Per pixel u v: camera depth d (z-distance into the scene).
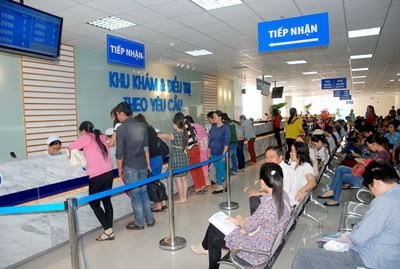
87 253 3.25
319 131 6.75
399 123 6.65
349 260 1.97
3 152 5.46
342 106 32.97
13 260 3.02
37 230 3.21
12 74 5.56
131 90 8.58
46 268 2.98
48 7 4.48
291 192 3.45
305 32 3.86
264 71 11.73
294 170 3.58
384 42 7.15
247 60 9.27
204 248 2.73
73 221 2.11
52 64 6.32
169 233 3.66
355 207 3.41
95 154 3.42
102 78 7.60
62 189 3.54
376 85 18.67
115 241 3.54
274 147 3.57
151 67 9.43
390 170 2.01
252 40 6.77
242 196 5.38
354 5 4.71
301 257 2.07
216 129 5.49
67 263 3.07
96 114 7.41
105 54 7.64
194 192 5.68
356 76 13.98
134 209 3.85
